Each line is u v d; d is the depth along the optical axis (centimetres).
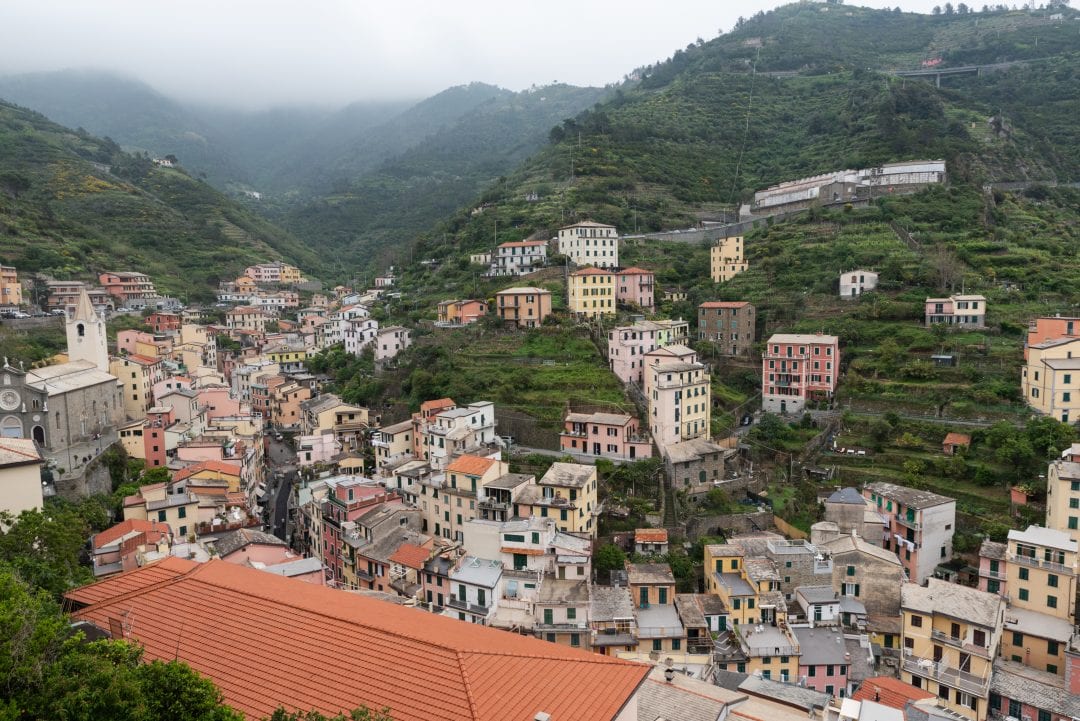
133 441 11725
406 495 10219
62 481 9281
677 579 8850
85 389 11350
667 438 11181
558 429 11888
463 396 12756
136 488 9938
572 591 7850
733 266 17575
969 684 6681
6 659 2592
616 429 11269
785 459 11431
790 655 7156
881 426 11294
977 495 9769
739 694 4966
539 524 8375
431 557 8206
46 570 4944
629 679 3434
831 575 8275
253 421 13562
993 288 13938
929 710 5156
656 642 7425
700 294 16750
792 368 13000
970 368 11900
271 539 7994
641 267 18800
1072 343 10750
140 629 3844
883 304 13938
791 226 18900
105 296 18988
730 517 10100
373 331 17925
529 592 7906
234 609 3928
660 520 9969
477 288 18012
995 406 11200
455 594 7819
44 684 2617
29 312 16725
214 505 9094
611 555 8981
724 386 14125
